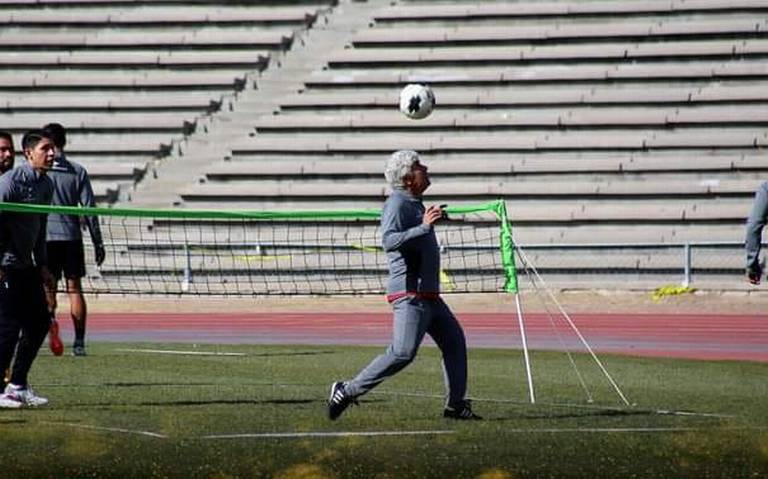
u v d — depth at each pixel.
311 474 20.08
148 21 92.56
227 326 54.69
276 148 81.44
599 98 81.44
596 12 86.62
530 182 77.00
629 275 68.44
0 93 88.69
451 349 24.83
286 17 92.06
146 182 80.81
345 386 23.78
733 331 51.50
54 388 30.08
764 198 26.28
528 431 23.67
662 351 43.47
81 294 37.81
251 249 72.69
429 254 23.58
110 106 86.50
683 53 82.81
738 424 24.58
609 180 76.62
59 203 36.84
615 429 23.98
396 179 23.58
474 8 88.38
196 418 25.27
